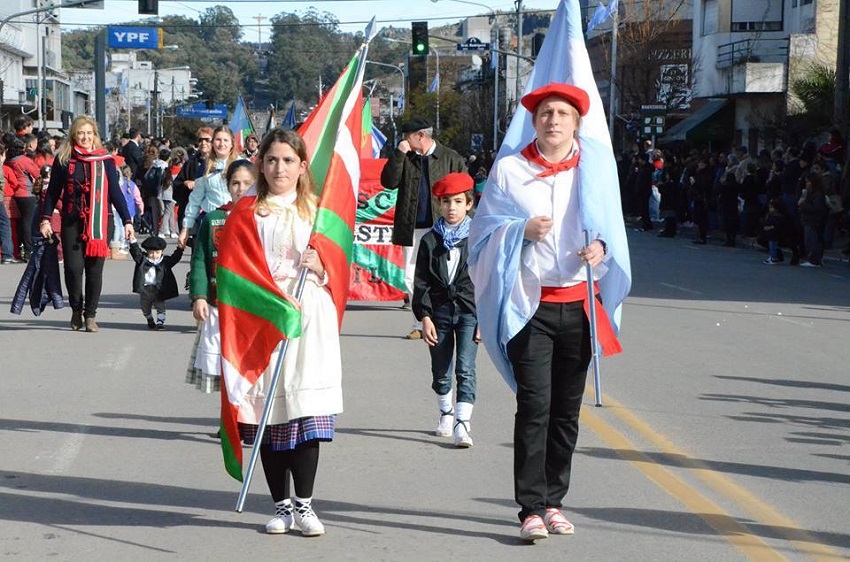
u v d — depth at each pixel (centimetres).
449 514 658
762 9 4769
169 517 652
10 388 1009
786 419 913
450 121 9162
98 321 1423
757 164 2867
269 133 612
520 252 585
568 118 586
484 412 927
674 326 1439
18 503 678
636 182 3459
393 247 1530
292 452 611
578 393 611
